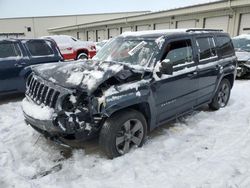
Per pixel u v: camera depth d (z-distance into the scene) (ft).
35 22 176.76
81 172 9.77
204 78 14.85
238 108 17.67
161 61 11.89
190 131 13.50
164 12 74.64
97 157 10.83
